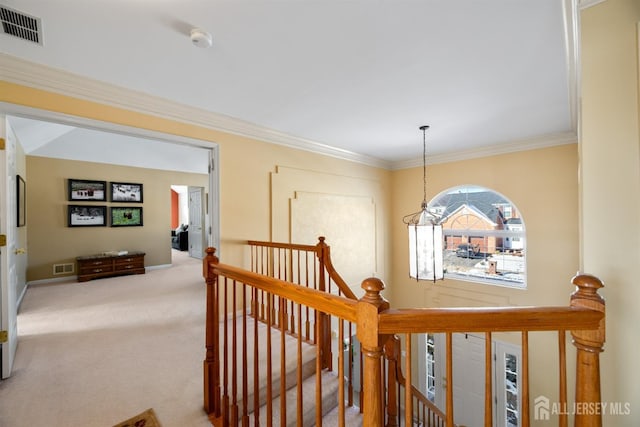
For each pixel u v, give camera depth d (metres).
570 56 1.79
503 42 1.71
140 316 3.04
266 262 3.27
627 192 1.10
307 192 3.77
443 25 1.56
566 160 3.50
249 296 3.13
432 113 2.83
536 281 3.69
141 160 5.49
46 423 1.50
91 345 2.37
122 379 1.90
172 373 1.97
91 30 1.57
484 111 2.77
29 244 4.39
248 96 2.44
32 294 3.88
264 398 1.83
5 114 1.91
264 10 1.44
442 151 4.37
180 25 1.54
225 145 2.97
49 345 2.36
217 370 1.59
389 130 3.35
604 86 1.15
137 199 5.57
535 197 3.71
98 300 3.62
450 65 1.97
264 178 3.31
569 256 3.47
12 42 1.67
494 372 3.94
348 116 2.91
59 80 2.01
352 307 0.86
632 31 1.11
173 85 2.23
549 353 3.54
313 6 1.41
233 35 1.63
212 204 2.95
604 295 1.12
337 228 4.18
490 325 0.80
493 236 4.23
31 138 3.79
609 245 1.12
